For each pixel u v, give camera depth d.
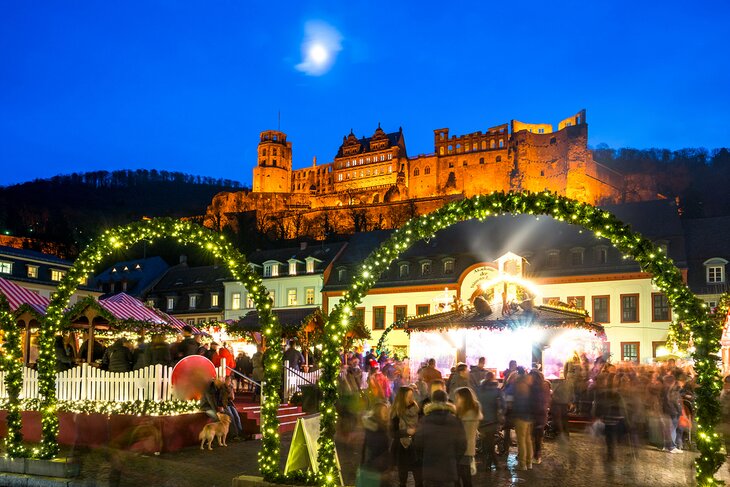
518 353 27.03
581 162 127.50
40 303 23.55
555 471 13.45
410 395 10.74
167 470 13.49
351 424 16.12
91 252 14.16
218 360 20.41
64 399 17.30
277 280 61.97
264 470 11.69
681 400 16.56
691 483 12.36
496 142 129.12
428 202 120.81
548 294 48.66
